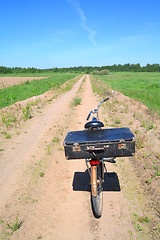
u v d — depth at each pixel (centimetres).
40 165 554
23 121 1005
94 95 1902
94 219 353
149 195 402
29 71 12025
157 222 334
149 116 959
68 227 341
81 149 335
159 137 678
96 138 346
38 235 329
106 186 443
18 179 491
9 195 433
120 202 389
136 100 1400
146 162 524
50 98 1758
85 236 320
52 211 380
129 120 929
